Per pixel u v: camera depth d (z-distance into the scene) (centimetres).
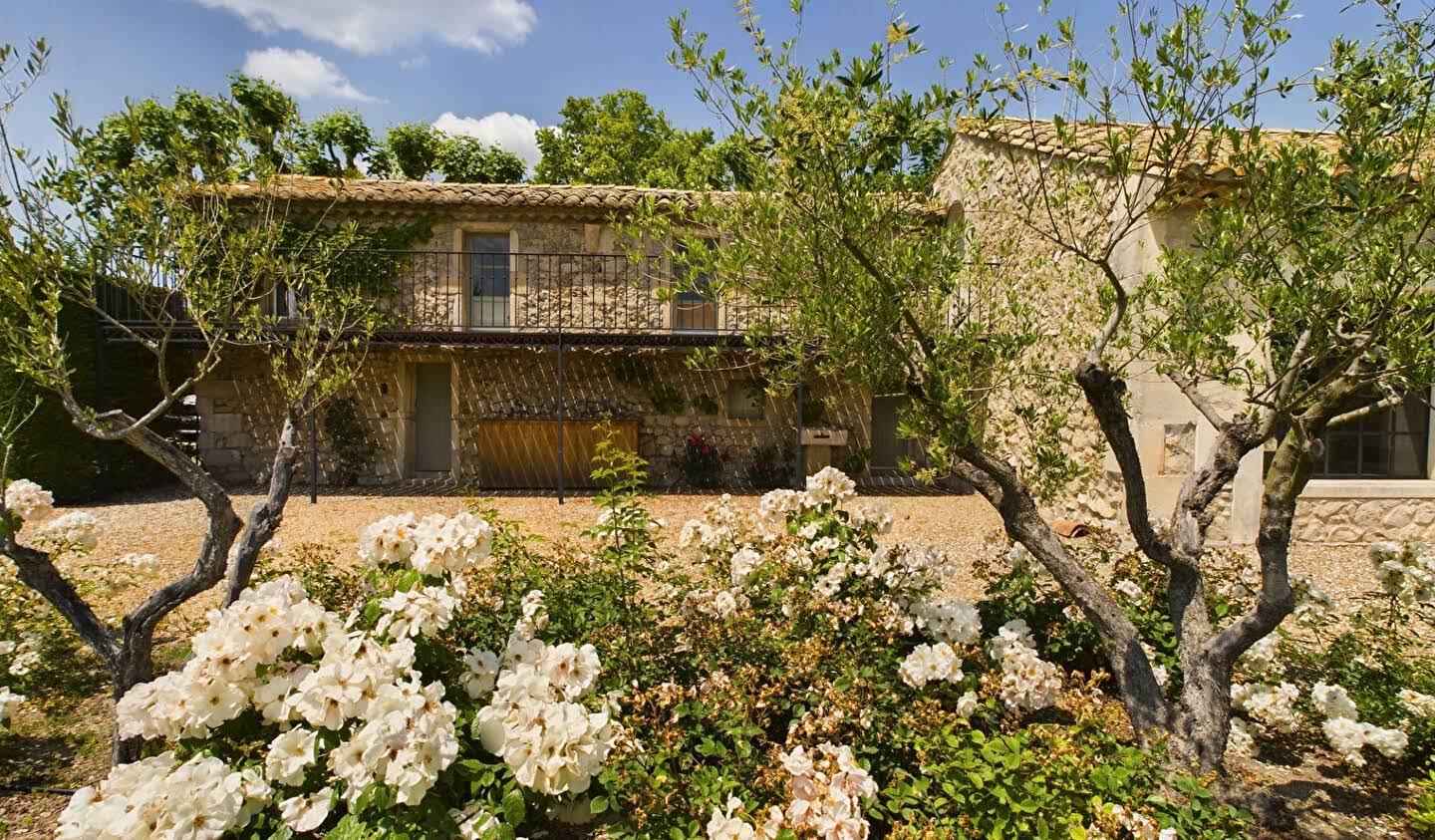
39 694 301
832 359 237
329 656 175
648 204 268
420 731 165
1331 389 213
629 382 923
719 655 237
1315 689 260
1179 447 557
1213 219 240
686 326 921
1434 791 203
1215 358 251
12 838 219
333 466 894
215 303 277
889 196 242
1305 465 213
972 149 774
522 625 232
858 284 229
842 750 179
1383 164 185
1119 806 169
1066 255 542
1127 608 300
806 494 297
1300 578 300
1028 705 227
